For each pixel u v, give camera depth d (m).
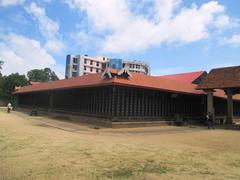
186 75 40.50
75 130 20.09
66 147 12.20
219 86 27.59
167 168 8.82
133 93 25.03
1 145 12.65
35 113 35.66
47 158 10.09
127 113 24.34
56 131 18.86
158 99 27.61
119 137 16.84
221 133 21.08
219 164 9.62
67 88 28.89
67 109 31.41
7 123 23.14
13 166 9.04
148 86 24.83
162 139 16.33
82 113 27.95
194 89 31.28
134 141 14.88
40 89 37.28
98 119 25.02
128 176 7.89
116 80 22.72
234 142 15.75
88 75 31.23
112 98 23.66
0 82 67.62
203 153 11.73
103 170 8.51
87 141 14.17
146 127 25.12
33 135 16.02
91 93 26.78
